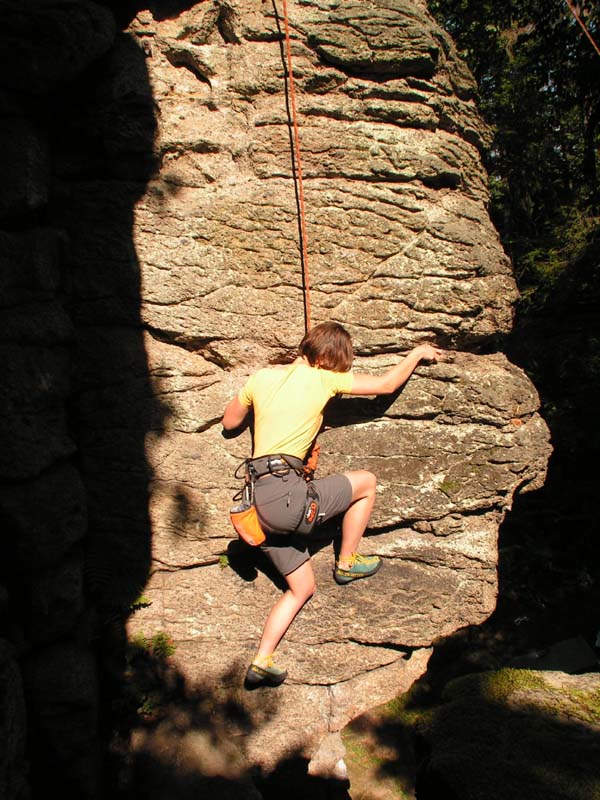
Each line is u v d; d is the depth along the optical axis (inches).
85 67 120.6
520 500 303.6
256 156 128.3
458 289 134.6
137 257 126.6
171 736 132.5
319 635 136.6
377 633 138.5
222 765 131.2
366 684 142.2
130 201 126.5
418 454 134.1
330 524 135.3
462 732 108.8
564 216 384.5
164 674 135.4
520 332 346.6
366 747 162.4
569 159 457.7
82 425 130.3
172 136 127.1
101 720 132.2
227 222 127.6
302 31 126.5
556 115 433.1
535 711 111.6
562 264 342.0
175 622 135.3
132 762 130.0
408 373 127.0
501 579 260.8
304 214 128.8
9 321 114.7
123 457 129.9
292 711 138.2
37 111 122.9
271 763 136.0
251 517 117.7
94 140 125.9
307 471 121.1
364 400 131.9
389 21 126.8
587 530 285.0
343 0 127.3
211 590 134.8
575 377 318.0
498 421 136.3
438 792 101.3
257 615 135.7
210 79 129.1
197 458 130.3
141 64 126.2
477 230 138.9
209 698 136.1
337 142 128.5
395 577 138.3
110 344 128.2
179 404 129.7
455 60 140.3
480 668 211.2
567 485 301.9
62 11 114.3
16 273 116.7
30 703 120.1
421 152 132.3
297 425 119.1
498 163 449.7
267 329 130.1
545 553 270.7
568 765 99.0
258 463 118.2
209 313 128.3
